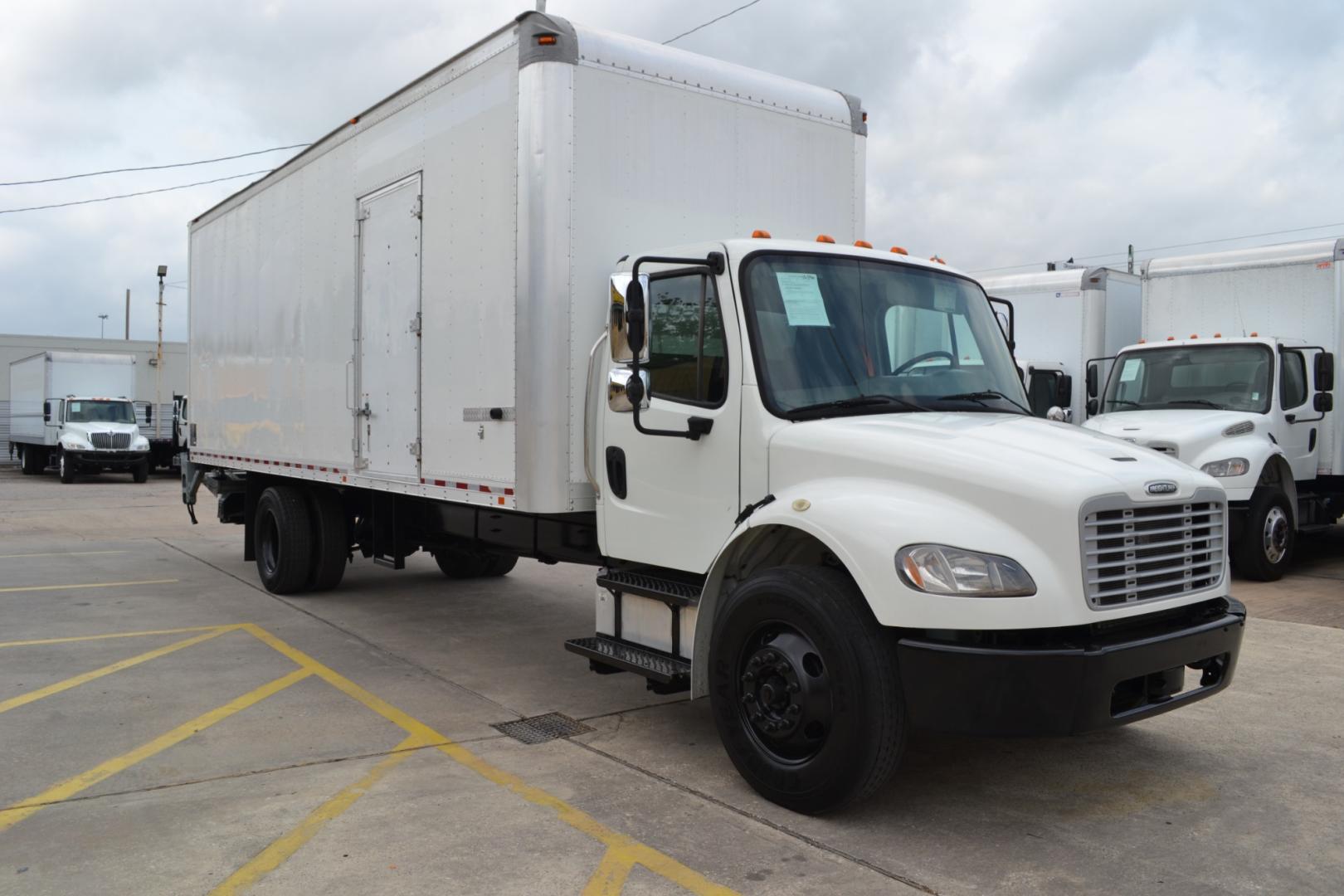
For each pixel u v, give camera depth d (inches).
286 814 171.2
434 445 260.4
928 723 155.7
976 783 188.4
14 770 191.5
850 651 160.1
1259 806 178.4
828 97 272.1
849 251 209.3
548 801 178.4
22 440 1247.5
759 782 176.1
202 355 439.2
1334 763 200.4
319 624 329.4
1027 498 155.8
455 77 248.4
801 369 191.3
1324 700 243.9
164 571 443.2
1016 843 161.6
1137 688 164.1
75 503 814.5
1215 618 175.0
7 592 385.1
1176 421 434.0
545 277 216.4
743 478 188.9
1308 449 458.0
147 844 158.7
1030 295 564.4
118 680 256.2
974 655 152.3
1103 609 157.8
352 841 160.2
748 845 159.8
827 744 163.8
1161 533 168.1
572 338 219.3
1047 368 533.6
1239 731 220.4
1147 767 197.6
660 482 204.5
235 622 330.0
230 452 407.5
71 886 144.3
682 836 163.2
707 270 197.6
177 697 241.8
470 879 147.6
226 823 167.0
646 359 197.3
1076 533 154.0
